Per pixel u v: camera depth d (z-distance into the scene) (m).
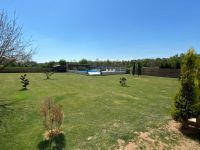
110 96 15.16
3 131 8.73
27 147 7.26
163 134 7.41
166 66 38.28
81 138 7.32
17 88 20.61
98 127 8.20
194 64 7.89
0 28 13.24
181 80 8.03
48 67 56.62
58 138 7.45
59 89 19.56
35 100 14.19
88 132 7.76
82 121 9.07
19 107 12.30
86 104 12.49
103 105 12.08
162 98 14.37
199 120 7.70
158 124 8.28
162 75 38.12
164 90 18.58
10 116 10.62
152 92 17.30
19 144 7.53
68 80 29.53
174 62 36.75
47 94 16.56
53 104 8.05
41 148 7.03
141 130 7.66
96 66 57.44
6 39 13.34
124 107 11.52
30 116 10.57
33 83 25.33
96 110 10.93
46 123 7.84
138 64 40.03
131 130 7.67
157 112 10.34
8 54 13.41
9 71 50.72
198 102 7.79
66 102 13.29
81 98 14.45
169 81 27.80
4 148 7.36
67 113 10.57
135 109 11.02
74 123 8.84
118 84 24.02
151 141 6.94
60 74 44.69
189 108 7.77
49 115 7.84
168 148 6.66
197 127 7.77
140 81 27.78
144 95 15.70
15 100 14.38
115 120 9.04
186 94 7.88
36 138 7.76
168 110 10.75
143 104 12.33
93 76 38.25
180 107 7.98
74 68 56.56
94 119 9.31
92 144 6.83
